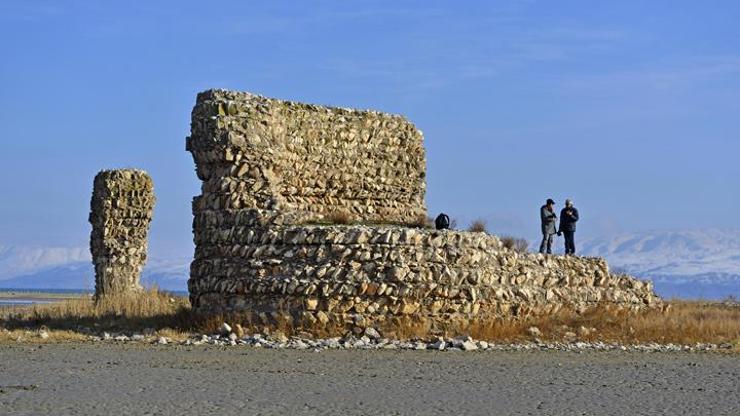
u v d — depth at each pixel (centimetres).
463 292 3266
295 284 3219
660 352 3194
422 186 4431
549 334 3369
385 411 1922
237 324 3266
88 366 2528
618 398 2144
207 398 2036
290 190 3997
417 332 3186
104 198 4684
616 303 3859
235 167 3453
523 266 3522
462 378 2409
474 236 3369
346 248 3241
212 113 3488
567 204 4306
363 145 4253
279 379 2333
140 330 3456
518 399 2103
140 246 4725
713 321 3866
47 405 1923
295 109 4047
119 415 1827
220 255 3434
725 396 2206
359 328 3183
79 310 3991
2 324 3669
